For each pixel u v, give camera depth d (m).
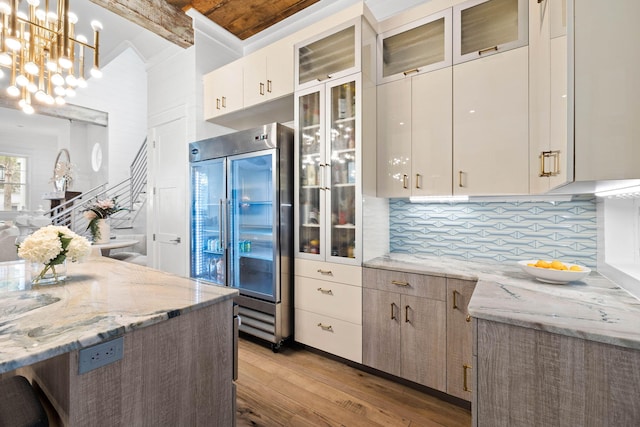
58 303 1.10
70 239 1.40
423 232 2.46
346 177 2.24
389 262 2.12
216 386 1.22
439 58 2.11
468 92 1.93
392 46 2.29
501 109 1.82
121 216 5.64
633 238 1.54
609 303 1.20
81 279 1.48
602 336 0.91
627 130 0.94
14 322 0.92
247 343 2.60
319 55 2.41
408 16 2.17
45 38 1.95
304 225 2.50
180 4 2.99
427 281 1.86
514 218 2.10
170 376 1.05
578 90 0.99
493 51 1.85
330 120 2.29
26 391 0.96
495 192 1.84
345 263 2.20
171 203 3.36
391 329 1.99
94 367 0.85
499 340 1.08
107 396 0.88
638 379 0.88
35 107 5.43
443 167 2.02
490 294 1.34
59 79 2.03
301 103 2.50
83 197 6.15
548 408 1.00
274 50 2.65
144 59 3.65
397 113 2.21
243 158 2.63
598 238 1.79
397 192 2.21
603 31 0.97
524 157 1.75
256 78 2.78
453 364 1.77
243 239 2.78
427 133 2.08
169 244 3.37
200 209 3.16
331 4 2.96
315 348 2.39
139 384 0.96
